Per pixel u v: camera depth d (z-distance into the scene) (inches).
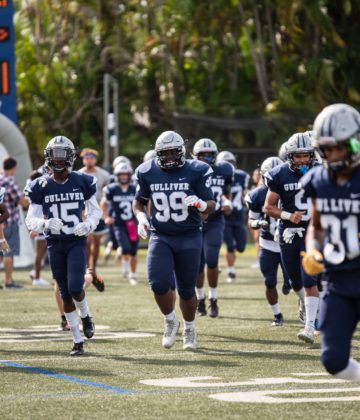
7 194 1582.2
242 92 3331.7
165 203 894.4
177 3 3193.9
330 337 563.2
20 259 2070.6
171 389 705.0
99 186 1701.5
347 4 3065.9
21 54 3344.0
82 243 900.0
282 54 3235.7
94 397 675.4
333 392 688.4
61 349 925.8
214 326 1104.8
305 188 585.0
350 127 560.7
